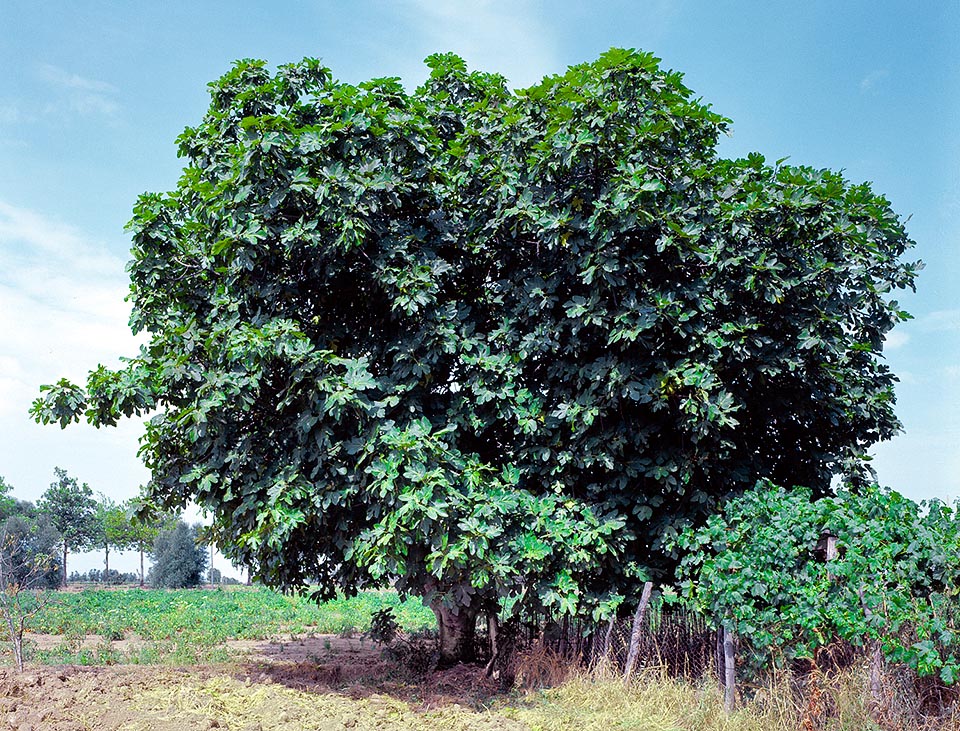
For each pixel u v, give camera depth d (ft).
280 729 27.04
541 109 34.63
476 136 36.70
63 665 40.75
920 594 25.05
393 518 29.55
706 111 33.68
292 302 35.65
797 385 36.42
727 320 34.06
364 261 34.19
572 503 33.17
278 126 31.58
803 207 33.04
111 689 31.94
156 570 130.11
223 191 31.89
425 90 39.63
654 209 31.60
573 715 28.94
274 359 31.73
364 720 28.58
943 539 24.94
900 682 24.56
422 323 32.91
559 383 35.06
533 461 35.19
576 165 33.47
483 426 35.06
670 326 32.63
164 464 36.35
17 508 143.74
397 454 29.89
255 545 31.27
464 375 34.99
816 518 27.91
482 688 33.99
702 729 26.53
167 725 26.08
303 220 32.58
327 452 31.42
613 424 34.47
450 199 36.68
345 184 31.22
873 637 24.41
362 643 53.98
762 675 28.30
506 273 37.37
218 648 51.34
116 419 34.63
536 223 33.53
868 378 41.42
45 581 116.16
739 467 35.63
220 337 31.86
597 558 33.55
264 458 33.24
